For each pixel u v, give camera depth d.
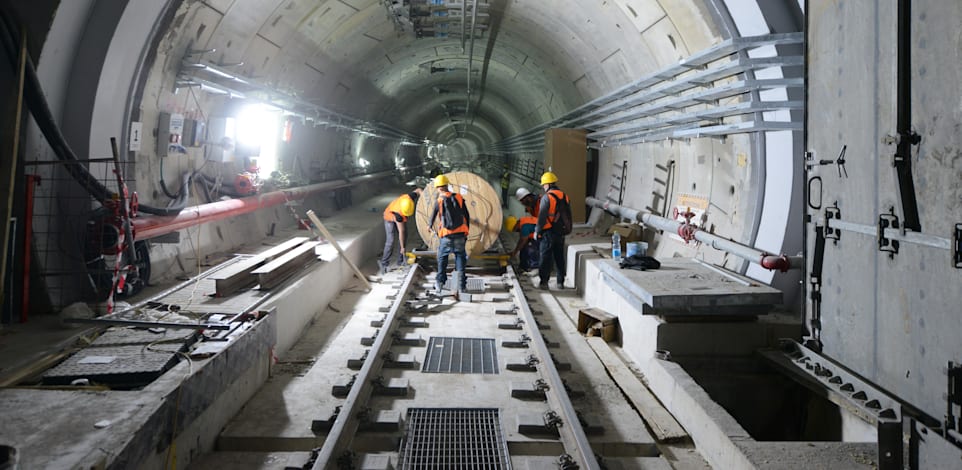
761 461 3.43
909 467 3.22
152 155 7.09
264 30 8.88
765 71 5.89
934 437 3.01
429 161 47.47
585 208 13.38
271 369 5.59
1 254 4.73
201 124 8.14
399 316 7.61
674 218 8.50
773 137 6.13
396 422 4.38
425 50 16.56
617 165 12.30
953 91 3.26
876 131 4.03
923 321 3.59
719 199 7.33
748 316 5.64
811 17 4.93
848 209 4.45
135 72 6.31
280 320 6.29
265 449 4.23
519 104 22.12
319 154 15.45
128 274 6.02
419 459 4.03
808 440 5.08
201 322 5.03
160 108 7.16
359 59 14.09
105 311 5.45
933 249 3.48
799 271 5.90
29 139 5.43
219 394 4.22
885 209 3.95
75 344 4.42
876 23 3.99
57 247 5.69
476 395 5.12
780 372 5.39
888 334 3.98
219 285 6.11
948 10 3.27
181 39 6.95
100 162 5.88
